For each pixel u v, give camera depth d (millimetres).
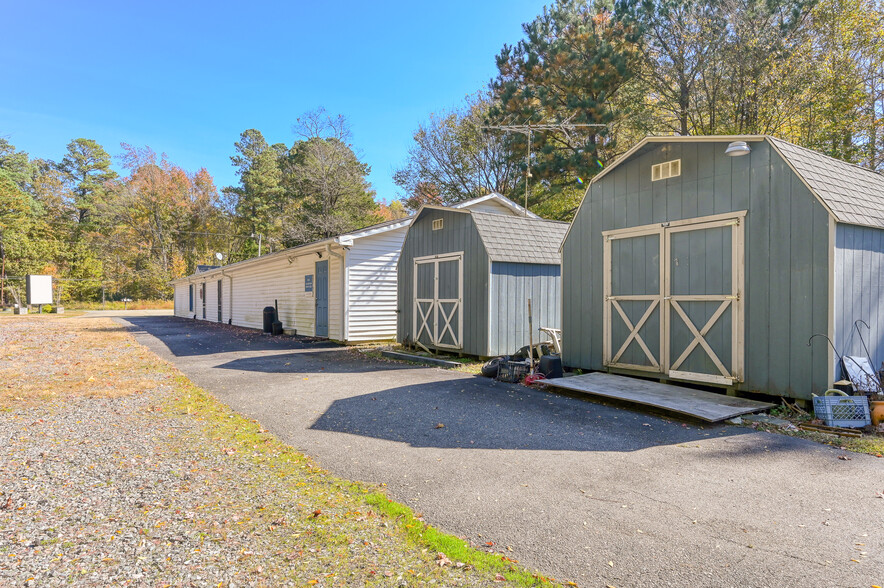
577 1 20094
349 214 33625
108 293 43594
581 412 5602
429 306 10703
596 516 2975
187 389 6875
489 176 27141
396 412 5625
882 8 14945
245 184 45469
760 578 2275
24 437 4500
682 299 6414
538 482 3543
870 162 15773
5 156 44469
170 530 2686
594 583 2236
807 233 5223
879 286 5570
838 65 15445
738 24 16250
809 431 4730
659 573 2326
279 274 17391
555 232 10508
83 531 2658
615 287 7328
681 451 4230
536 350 9156
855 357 5176
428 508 3100
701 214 6234
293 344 13172
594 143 18406
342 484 3475
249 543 2555
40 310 31984
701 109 17719
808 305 5195
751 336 5703
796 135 16531
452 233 10062
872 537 2682
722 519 2924
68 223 44844
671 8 17203
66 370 8430
